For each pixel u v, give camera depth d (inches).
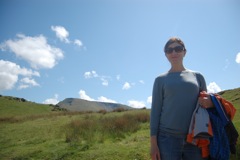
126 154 330.6
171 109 125.2
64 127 597.0
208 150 119.2
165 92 128.5
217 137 118.6
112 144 392.8
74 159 341.1
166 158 123.2
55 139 479.2
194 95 125.5
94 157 335.3
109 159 323.6
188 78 127.3
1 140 545.3
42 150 397.4
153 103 132.8
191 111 123.6
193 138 118.3
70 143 412.2
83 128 532.7
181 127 122.6
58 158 352.5
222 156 117.0
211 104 123.6
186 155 121.6
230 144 124.2
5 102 1857.8
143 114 695.1
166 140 125.3
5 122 1000.2
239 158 250.5
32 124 785.6
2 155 406.6
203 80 133.0
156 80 134.3
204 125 117.2
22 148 432.5
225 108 123.7
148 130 501.4
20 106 1841.8
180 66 133.3
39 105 2007.9
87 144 396.5
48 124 732.7
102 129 511.8
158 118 130.4
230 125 123.0
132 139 416.8
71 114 1090.7
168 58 135.3
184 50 136.3
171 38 136.3
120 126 520.4
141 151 333.7
